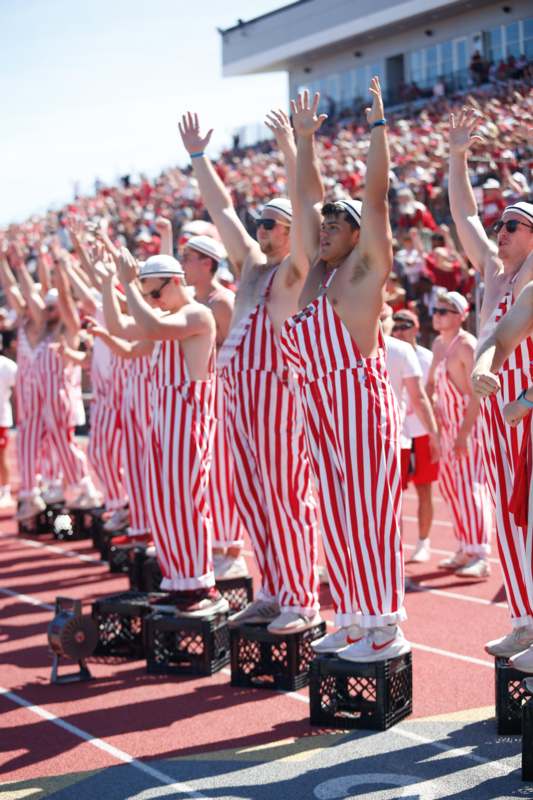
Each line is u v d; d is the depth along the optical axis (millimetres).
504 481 5258
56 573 9422
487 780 4594
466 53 29969
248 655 6156
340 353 5160
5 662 6809
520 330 4387
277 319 5992
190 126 6613
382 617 5234
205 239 7441
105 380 9812
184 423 6535
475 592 8102
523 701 5113
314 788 4598
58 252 10547
